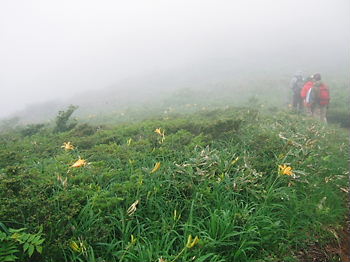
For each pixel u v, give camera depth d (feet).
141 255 8.57
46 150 19.06
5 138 25.98
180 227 10.30
